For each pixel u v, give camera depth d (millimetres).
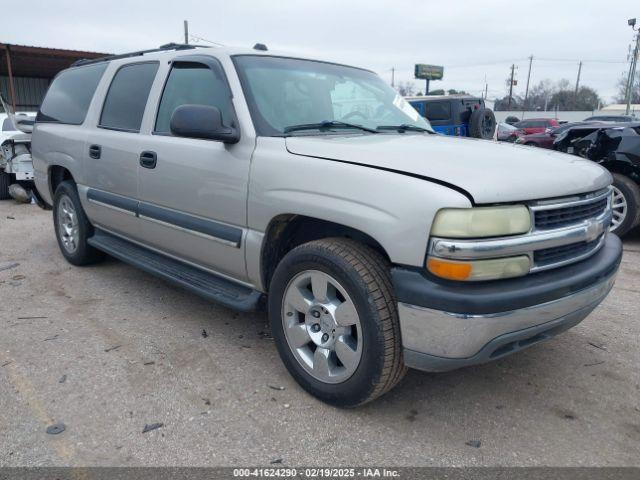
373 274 2643
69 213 5320
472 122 13516
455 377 3326
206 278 3770
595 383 3279
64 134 5094
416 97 14367
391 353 2641
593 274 2791
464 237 2383
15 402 2971
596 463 2557
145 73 4293
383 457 2576
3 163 9320
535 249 2543
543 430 2809
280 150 3088
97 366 3377
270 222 3092
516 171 2652
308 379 3018
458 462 2549
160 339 3766
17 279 5035
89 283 4914
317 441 2684
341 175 2734
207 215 3512
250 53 3703
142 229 4172
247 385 3180
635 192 6641
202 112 3152
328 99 3723
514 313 2457
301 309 3000
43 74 25109
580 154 7148
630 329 4051
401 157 2738
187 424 2799
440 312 2430
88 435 2699
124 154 4176
